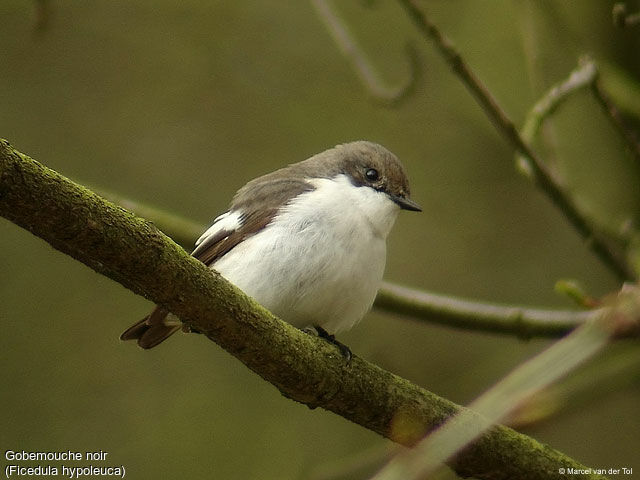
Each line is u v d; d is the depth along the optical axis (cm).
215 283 538
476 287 1208
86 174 1255
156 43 1333
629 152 762
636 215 1016
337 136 1296
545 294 1188
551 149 899
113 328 1205
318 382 599
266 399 1183
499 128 793
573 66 982
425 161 1287
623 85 1016
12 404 1144
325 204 766
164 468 1107
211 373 1203
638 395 1097
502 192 1267
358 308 769
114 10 1326
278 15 1351
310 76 1334
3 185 464
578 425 1098
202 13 1341
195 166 1279
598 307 685
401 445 638
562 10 1007
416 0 789
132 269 511
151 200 1242
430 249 1241
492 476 623
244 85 1331
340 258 745
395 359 1160
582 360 508
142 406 1163
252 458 1125
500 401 507
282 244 746
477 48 1209
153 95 1319
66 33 1318
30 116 1275
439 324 823
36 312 1199
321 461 1116
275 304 746
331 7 1011
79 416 1141
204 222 1234
